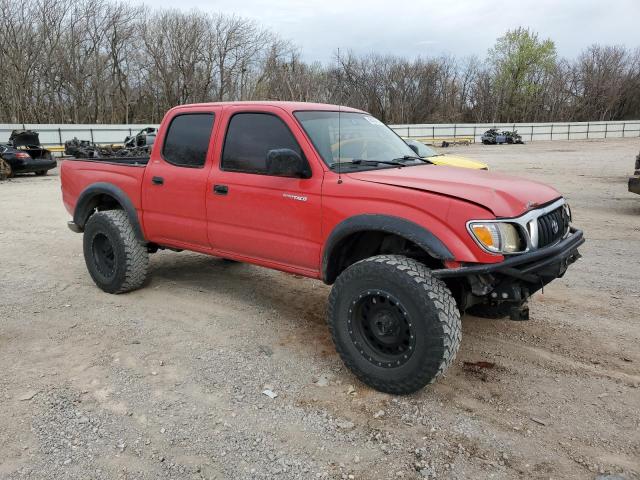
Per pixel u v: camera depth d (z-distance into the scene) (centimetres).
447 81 6316
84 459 287
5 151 1780
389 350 346
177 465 282
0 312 497
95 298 538
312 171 383
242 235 432
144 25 4781
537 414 326
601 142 4606
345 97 4706
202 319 482
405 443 299
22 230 905
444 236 318
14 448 295
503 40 6444
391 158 433
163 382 367
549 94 6731
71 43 4447
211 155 450
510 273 316
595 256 683
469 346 421
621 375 372
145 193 503
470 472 275
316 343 432
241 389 358
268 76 4762
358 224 349
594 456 286
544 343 425
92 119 4719
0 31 4072
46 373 379
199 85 4928
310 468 279
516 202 331
